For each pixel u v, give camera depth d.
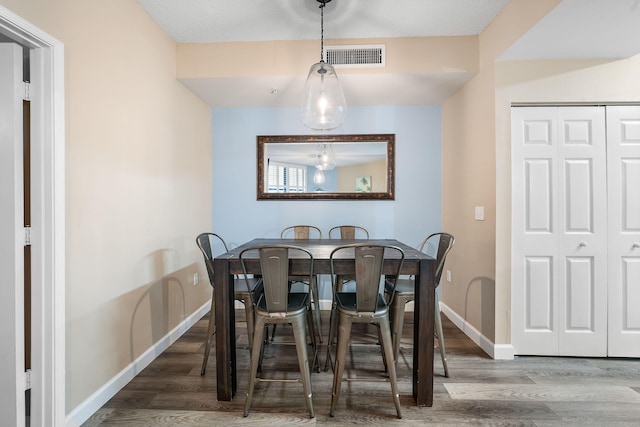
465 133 2.81
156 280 2.37
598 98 2.27
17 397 1.40
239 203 3.50
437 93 3.03
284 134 3.45
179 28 2.42
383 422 1.64
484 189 2.49
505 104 2.31
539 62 2.29
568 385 1.99
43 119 1.43
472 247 2.70
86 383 1.67
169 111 2.55
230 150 3.49
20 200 1.40
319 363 2.26
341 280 2.86
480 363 2.27
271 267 1.66
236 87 2.86
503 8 2.16
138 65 2.12
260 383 2.02
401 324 2.09
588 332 2.35
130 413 1.71
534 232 2.35
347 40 2.57
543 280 2.35
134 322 2.09
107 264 1.83
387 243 2.68
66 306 1.53
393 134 3.38
